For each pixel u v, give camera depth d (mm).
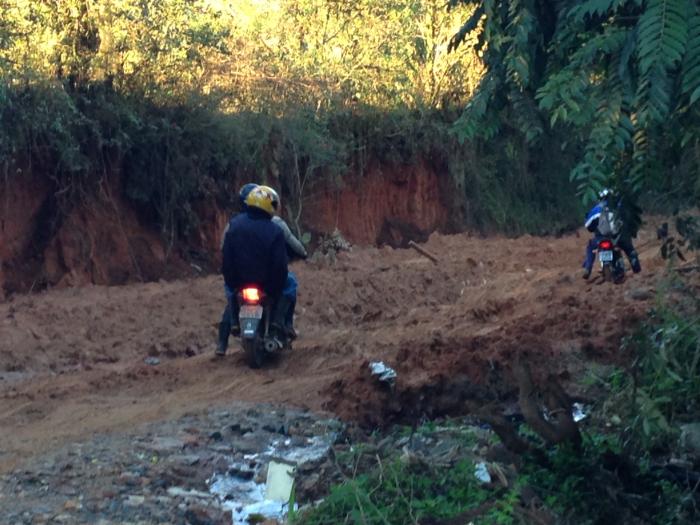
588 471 5957
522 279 16438
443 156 25328
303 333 12664
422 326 11539
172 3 16906
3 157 14680
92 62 16031
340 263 18672
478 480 5973
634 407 6641
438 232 25000
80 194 16141
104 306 13492
